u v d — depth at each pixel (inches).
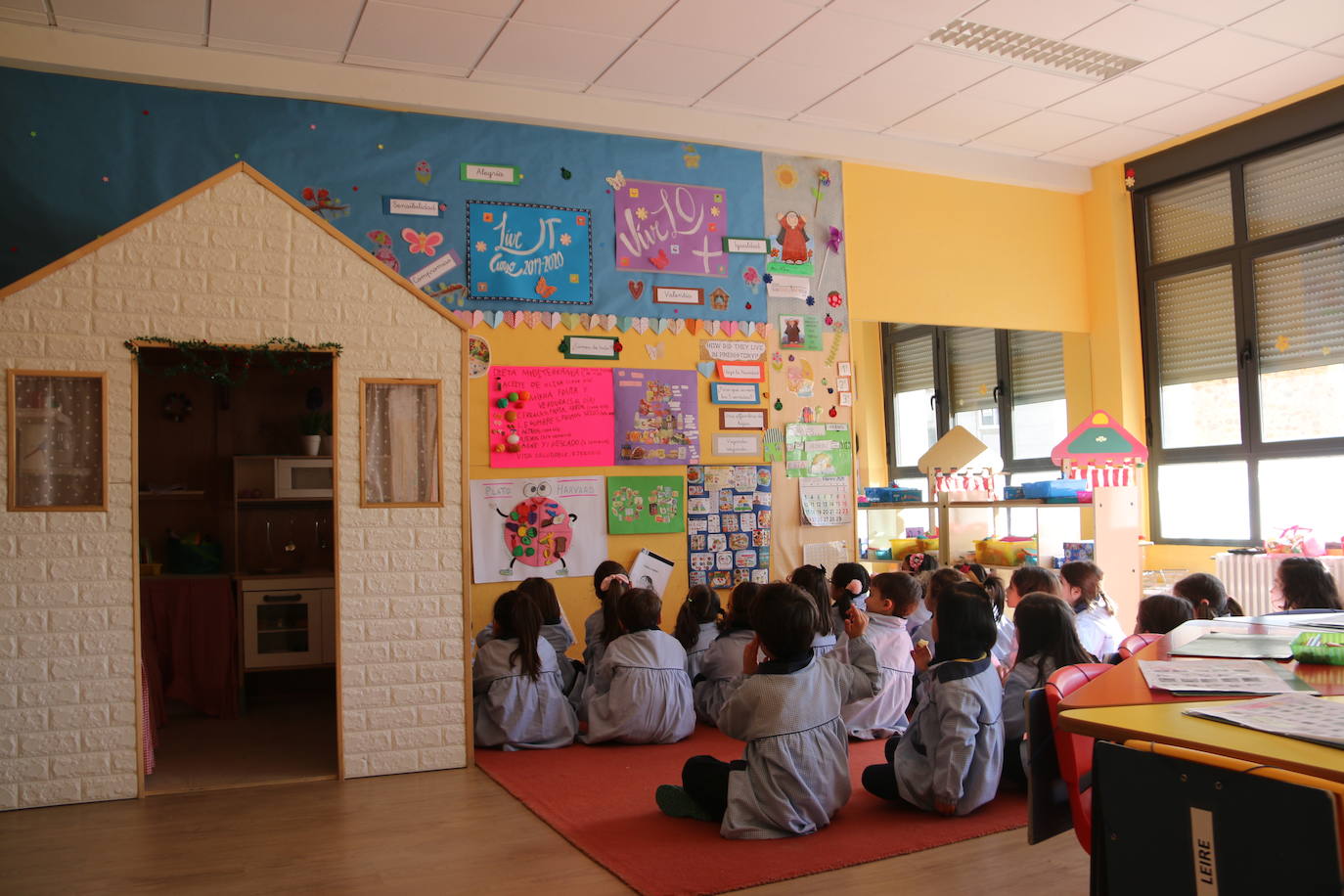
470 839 132.3
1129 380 288.7
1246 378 263.7
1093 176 297.0
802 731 130.3
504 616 185.2
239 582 221.5
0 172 189.2
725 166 249.8
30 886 117.6
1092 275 296.7
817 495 255.0
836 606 195.5
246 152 205.5
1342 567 224.1
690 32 200.8
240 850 129.3
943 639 137.6
